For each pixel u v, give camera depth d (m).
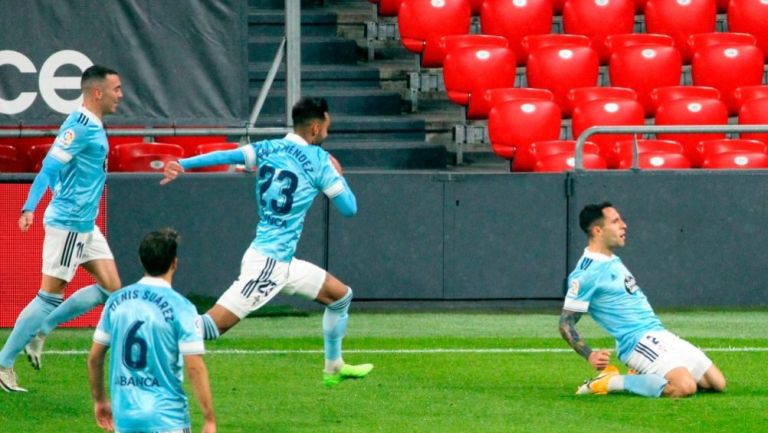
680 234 33.12
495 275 32.91
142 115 30.78
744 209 33.28
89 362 16.41
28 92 30.36
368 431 20.80
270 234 21.92
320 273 22.39
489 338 29.33
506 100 38.34
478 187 32.69
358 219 32.34
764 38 44.22
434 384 24.55
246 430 20.88
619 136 38.41
